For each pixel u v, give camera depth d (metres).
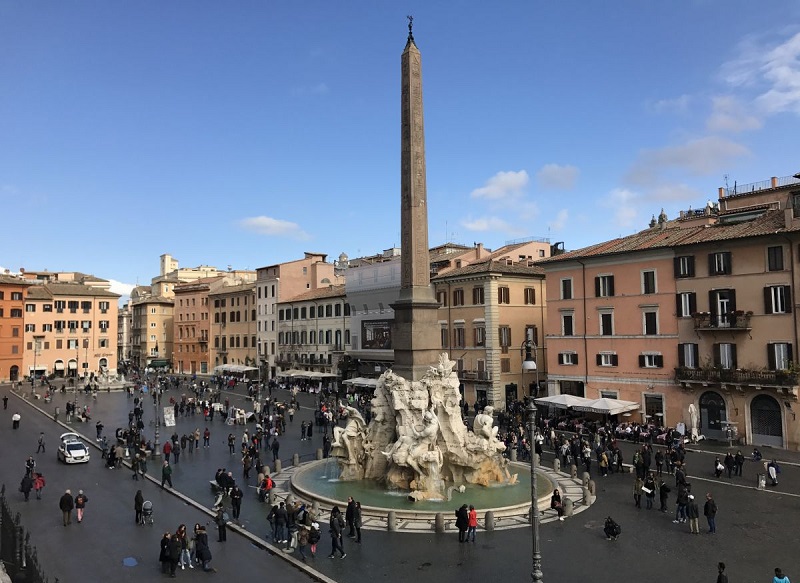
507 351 60.44
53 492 31.56
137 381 88.44
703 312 43.94
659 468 33.31
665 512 26.91
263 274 96.44
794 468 34.97
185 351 116.12
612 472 34.69
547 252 73.62
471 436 31.34
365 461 31.55
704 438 43.72
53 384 91.38
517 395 60.78
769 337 40.88
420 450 28.89
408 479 29.20
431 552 22.09
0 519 21.75
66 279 131.12
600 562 20.98
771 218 43.47
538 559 17.25
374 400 32.38
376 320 72.25
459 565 20.84
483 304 60.41
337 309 80.19
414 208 32.12
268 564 21.52
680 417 45.59
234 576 20.42
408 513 25.70
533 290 63.38
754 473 33.88
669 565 20.72
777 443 40.31
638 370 48.44
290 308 90.00
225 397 73.12
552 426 48.62
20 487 30.48
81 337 106.69
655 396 47.41
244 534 24.59
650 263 47.91
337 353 79.06
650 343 47.75
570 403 46.09
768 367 40.75
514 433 43.34
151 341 131.88
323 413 51.75
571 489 30.55
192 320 114.94
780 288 40.47
